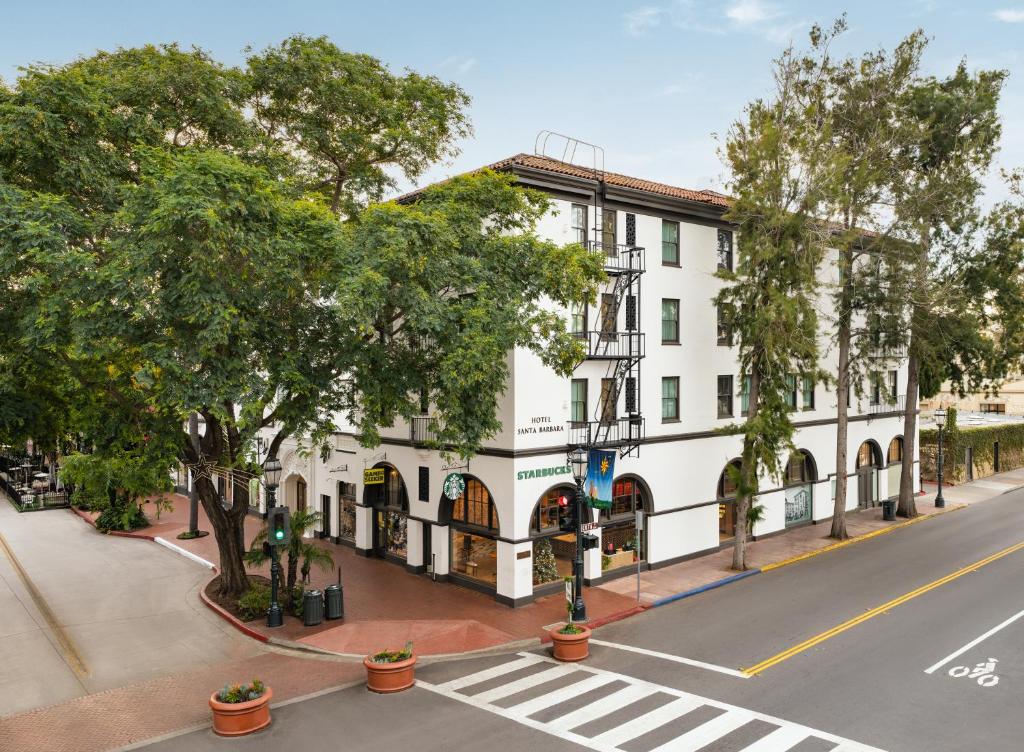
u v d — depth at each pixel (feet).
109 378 58.70
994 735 39.58
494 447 68.74
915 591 68.23
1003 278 98.48
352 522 91.15
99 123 48.93
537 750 38.60
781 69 79.05
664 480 80.43
